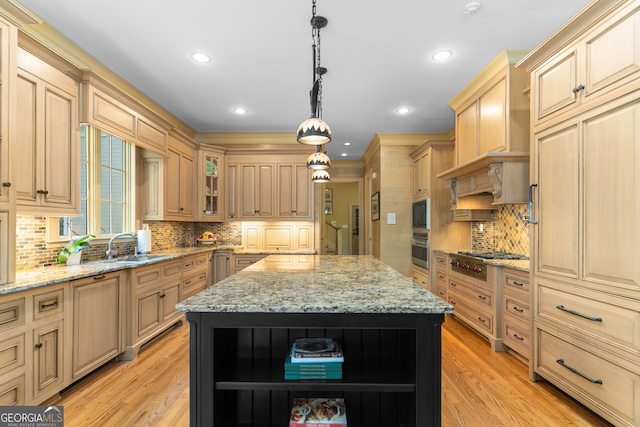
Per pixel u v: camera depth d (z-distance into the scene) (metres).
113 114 2.86
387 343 1.58
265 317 1.26
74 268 2.53
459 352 3.00
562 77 2.09
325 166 2.99
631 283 1.64
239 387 1.29
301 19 2.29
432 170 4.41
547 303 2.25
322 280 1.84
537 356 2.37
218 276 4.77
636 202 1.61
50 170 2.22
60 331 2.10
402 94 3.61
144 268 2.98
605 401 1.79
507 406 2.10
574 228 1.99
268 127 4.89
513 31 2.45
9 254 1.86
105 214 3.42
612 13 1.72
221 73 3.11
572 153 2.01
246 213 5.05
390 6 2.15
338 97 3.69
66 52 2.54
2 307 1.73
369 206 6.47
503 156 2.82
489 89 3.11
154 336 3.15
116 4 2.13
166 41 2.56
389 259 5.06
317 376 1.34
